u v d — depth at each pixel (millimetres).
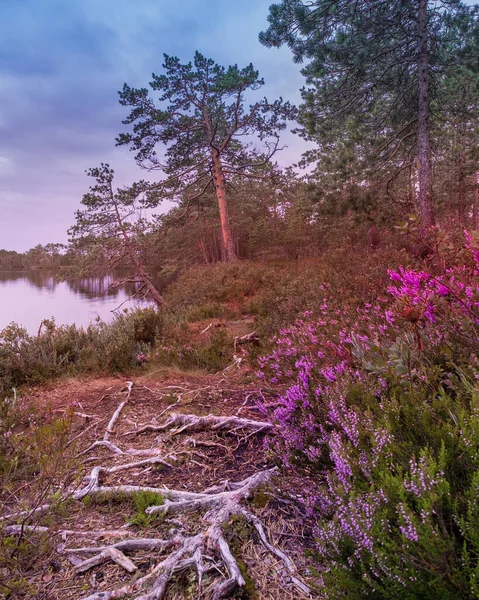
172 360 6848
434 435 1801
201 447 3820
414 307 2701
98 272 21609
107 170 20281
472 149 19406
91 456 3686
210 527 2385
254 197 47781
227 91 23625
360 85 14500
